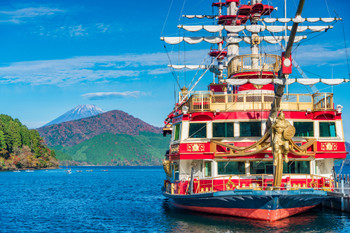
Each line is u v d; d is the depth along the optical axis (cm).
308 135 4112
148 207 5966
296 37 5319
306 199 3794
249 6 4981
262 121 4103
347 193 4597
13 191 9538
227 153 4016
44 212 5494
